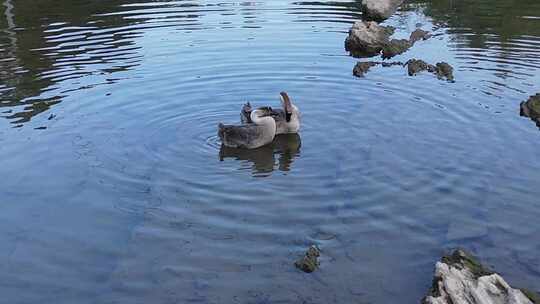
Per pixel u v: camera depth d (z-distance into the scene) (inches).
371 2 930.7
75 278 364.2
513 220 412.2
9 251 390.3
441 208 426.0
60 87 641.0
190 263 373.1
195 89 628.1
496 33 832.3
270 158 501.4
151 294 348.2
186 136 534.6
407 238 394.3
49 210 434.3
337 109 583.2
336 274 361.4
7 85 649.0
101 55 739.4
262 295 345.4
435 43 798.5
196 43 780.0
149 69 686.5
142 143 522.6
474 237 394.6
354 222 410.9
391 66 701.3
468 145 513.0
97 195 450.0
